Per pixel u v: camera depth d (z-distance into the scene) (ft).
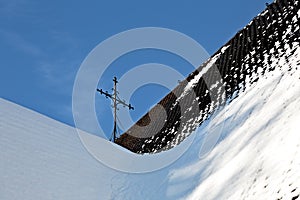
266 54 36.78
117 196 34.53
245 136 24.13
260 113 25.02
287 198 14.20
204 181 24.62
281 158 16.98
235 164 21.80
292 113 19.80
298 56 27.43
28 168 32.40
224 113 34.50
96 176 37.37
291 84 23.89
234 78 41.04
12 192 27.78
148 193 32.58
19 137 37.50
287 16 39.09
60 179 33.12
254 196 16.49
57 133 43.55
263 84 30.19
